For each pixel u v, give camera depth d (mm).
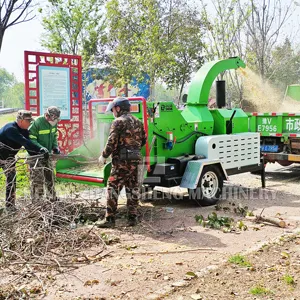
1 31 9430
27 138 6668
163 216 6836
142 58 16609
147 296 3916
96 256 4945
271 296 3895
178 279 4281
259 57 15719
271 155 10609
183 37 20156
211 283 4176
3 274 4410
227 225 6184
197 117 8047
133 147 6074
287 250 5117
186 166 7324
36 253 4969
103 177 6574
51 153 6902
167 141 7188
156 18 17250
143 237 5727
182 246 5332
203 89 8148
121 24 18469
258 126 10883
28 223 5391
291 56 17172
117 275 4410
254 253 5000
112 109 6184
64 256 4926
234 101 17062
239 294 3939
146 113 6699
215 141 7746
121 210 7141
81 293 4000
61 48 17500
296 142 10305
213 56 15773
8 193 6289
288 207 7445
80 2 17141
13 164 6102
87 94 20969
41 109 8562
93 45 18281
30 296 3934
